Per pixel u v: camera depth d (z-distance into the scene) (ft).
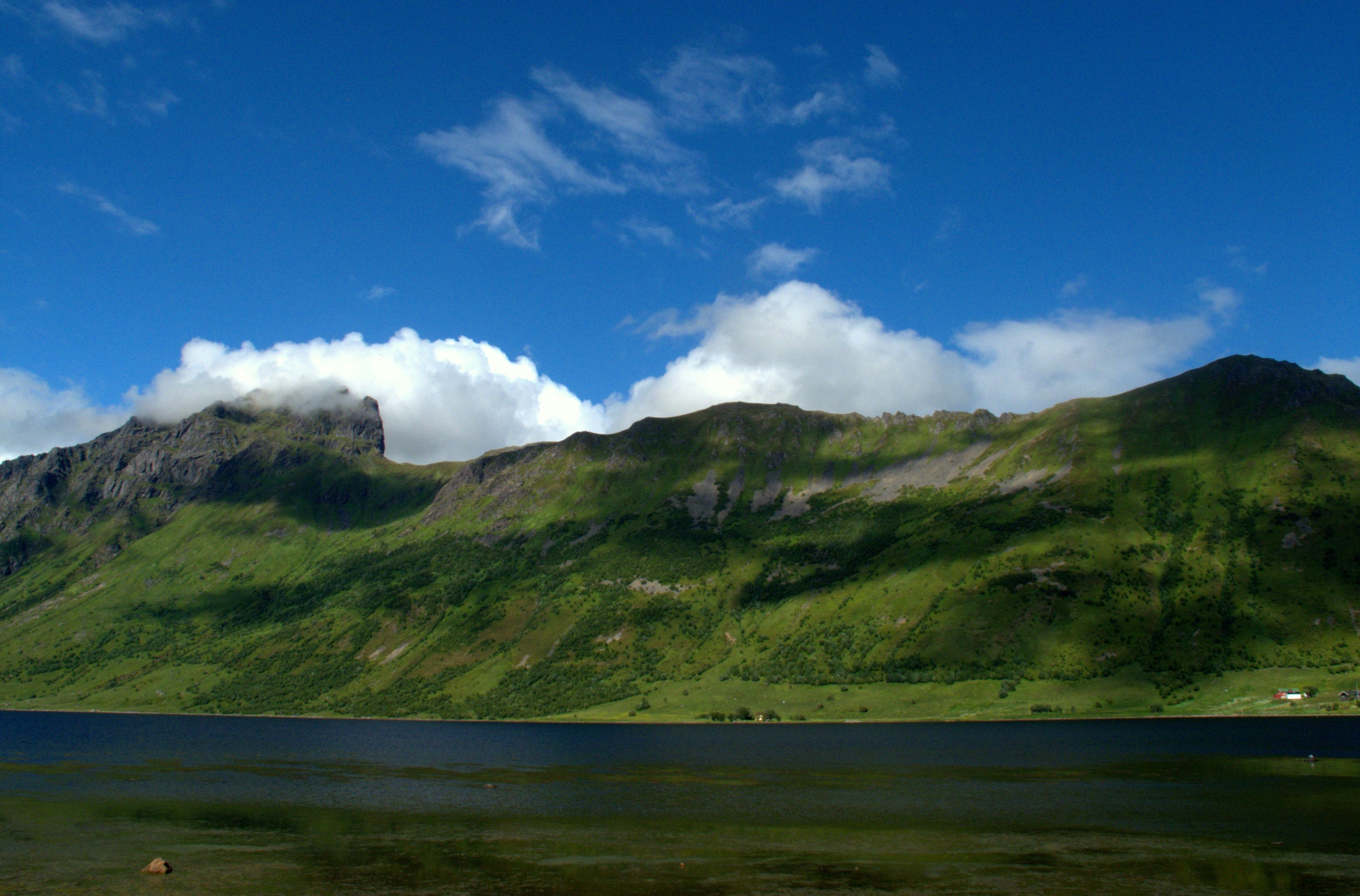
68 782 448.24
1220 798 370.73
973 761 532.32
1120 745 606.96
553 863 261.03
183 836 302.86
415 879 240.73
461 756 613.93
